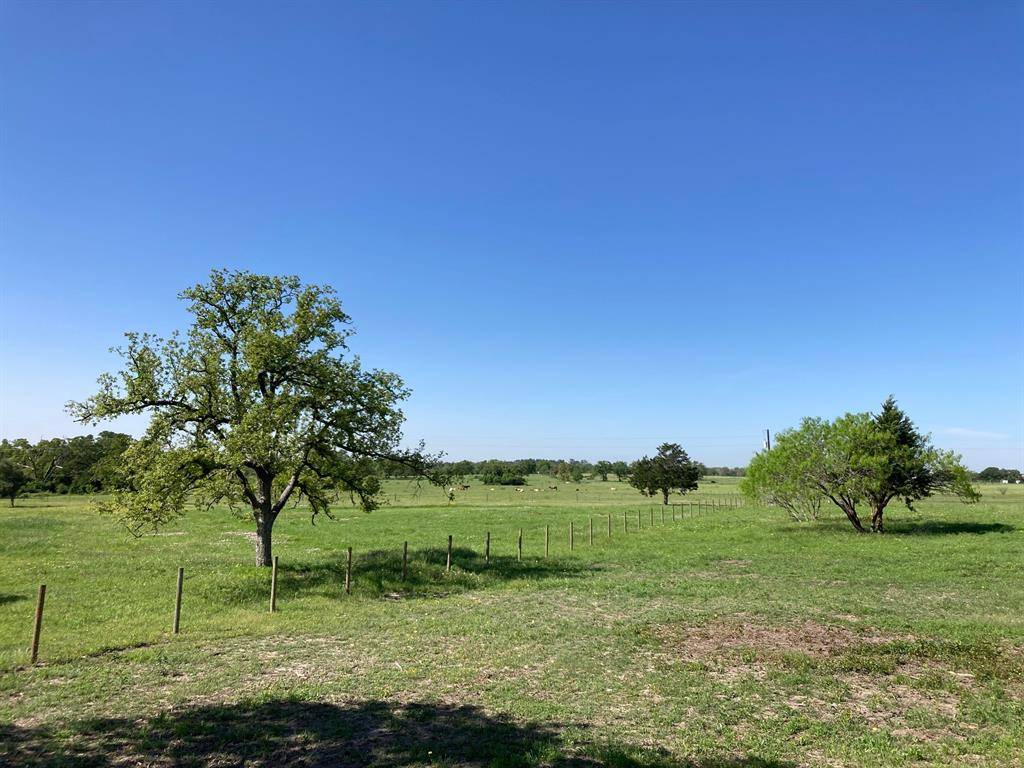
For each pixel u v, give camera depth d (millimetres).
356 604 18078
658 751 7992
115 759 7742
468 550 29531
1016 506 58125
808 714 9484
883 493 36250
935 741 8430
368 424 24859
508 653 12875
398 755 7836
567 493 99875
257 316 23609
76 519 46781
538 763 7586
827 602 17953
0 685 10578
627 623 15555
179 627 15023
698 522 45906
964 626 14852
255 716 9250
